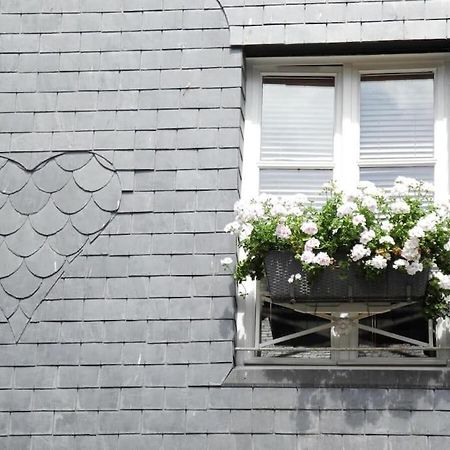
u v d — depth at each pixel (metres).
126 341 9.38
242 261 9.30
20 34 10.38
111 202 9.81
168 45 10.20
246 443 8.98
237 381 9.16
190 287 9.48
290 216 9.22
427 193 9.45
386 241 8.91
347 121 10.13
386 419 8.92
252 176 10.04
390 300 9.01
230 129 9.90
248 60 10.30
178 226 9.66
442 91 10.12
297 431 8.97
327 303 9.17
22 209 9.88
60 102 10.15
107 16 10.35
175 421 9.11
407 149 10.05
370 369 9.11
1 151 10.06
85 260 9.66
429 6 10.05
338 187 9.57
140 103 10.06
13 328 9.52
